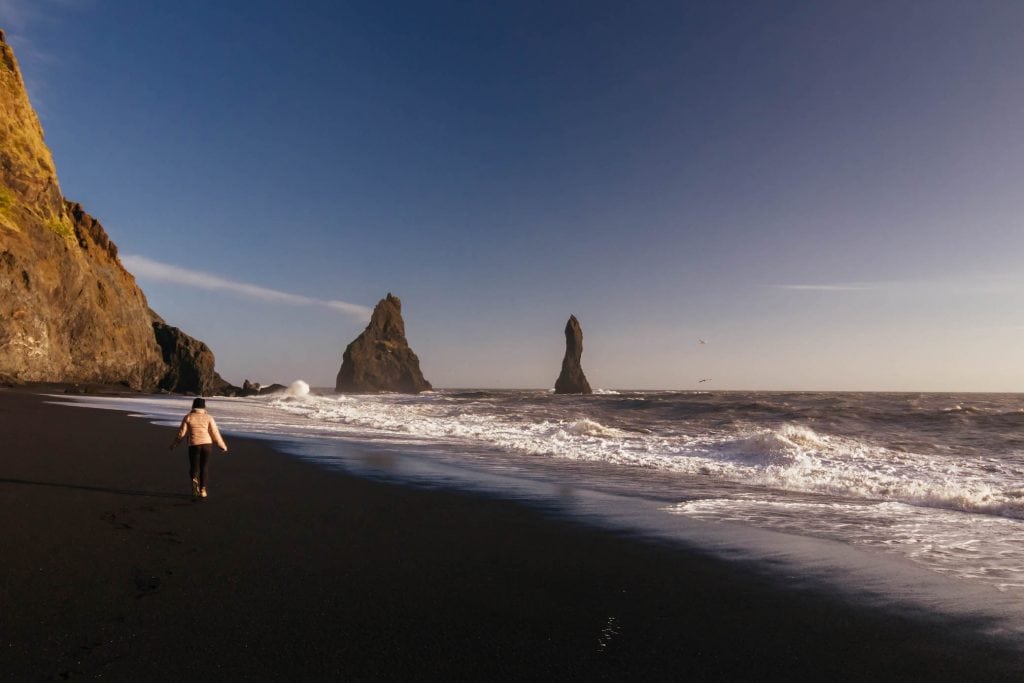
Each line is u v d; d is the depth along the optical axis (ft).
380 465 44.42
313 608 15.29
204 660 12.10
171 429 63.26
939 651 13.65
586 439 67.26
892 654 13.46
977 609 16.48
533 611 15.66
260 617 14.53
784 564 20.74
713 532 25.52
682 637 14.20
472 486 36.27
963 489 36.50
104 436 52.90
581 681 11.77
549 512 29.04
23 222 181.88
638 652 13.26
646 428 87.35
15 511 23.61
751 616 15.71
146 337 264.31
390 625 14.34
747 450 55.21
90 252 251.80
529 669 12.23
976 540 24.75
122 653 12.26
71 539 20.34
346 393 538.88
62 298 194.59
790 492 37.24
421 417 109.60
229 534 22.33
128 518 23.75
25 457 37.86
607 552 21.91
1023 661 13.16
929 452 58.08
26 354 169.48
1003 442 66.44
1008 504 31.55
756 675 12.28
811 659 13.11
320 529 23.82
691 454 55.11
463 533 24.16
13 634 12.93
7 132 191.21
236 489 31.81
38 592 15.44
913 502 34.40
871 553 22.45
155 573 17.47
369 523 25.30
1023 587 18.49
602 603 16.44
